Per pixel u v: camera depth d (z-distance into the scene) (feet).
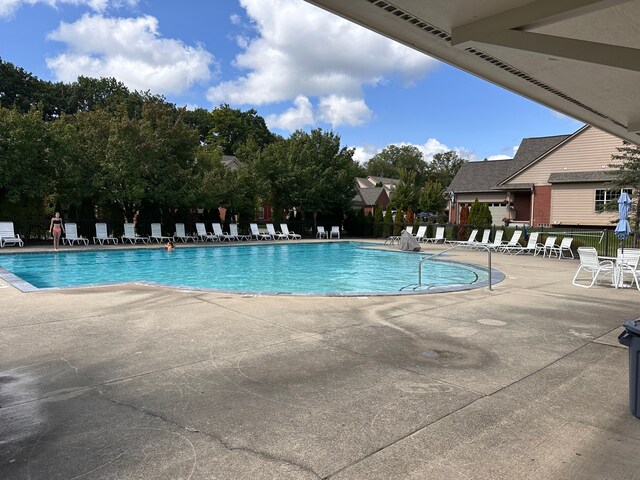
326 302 22.99
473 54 17.90
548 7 13.62
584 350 15.20
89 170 62.64
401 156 290.56
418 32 16.30
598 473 7.72
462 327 18.22
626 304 23.52
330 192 90.22
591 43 14.17
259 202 88.58
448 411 10.23
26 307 20.88
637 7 14.66
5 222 55.83
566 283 31.35
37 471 7.52
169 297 23.67
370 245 72.49
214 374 12.41
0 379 11.85
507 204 96.48
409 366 13.35
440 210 149.38
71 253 53.42
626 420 9.84
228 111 217.77
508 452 8.42
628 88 22.38
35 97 164.86
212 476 7.45
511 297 25.34
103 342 15.33
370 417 9.86
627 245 55.67
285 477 7.47
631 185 63.77
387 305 22.48
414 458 8.16
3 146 55.11
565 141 85.05
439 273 43.70
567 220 84.12
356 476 7.54
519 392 11.43
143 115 69.67
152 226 68.54
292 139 95.09
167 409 10.11
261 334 16.65
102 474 7.45
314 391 11.31
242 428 9.25
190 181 70.38
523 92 23.40
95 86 188.65
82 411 9.95
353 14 14.93
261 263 52.26
